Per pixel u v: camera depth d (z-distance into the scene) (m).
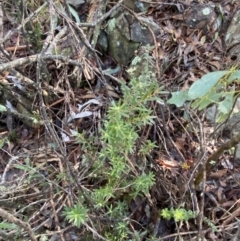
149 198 1.77
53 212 1.69
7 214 1.21
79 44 2.07
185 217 1.55
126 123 1.51
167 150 1.98
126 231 1.68
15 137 2.35
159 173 1.86
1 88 2.23
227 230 1.72
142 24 2.38
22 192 1.95
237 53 2.41
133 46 2.43
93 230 1.52
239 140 1.53
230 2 2.64
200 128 1.70
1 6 2.35
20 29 2.00
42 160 2.15
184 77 2.38
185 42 2.52
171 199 1.76
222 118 1.51
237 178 2.02
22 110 2.35
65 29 1.96
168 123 2.08
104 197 1.67
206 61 2.45
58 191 1.76
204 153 1.58
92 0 2.56
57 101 2.32
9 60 2.01
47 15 2.25
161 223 1.90
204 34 2.56
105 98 2.34
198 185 1.83
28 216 1.88
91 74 2.11
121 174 1.68
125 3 2.53
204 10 2.57
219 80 1.27
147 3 2.58
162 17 2.63
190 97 1.21
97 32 2.32
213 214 1.86
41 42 2.31
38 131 2.33
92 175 1.77
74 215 1.47
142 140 1.79
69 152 2.14
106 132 1.44
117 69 2.47
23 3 2.00
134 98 1.48
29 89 2.21
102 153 1.61
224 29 2.58
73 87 2.37
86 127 2.29
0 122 2.40
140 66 2.31
